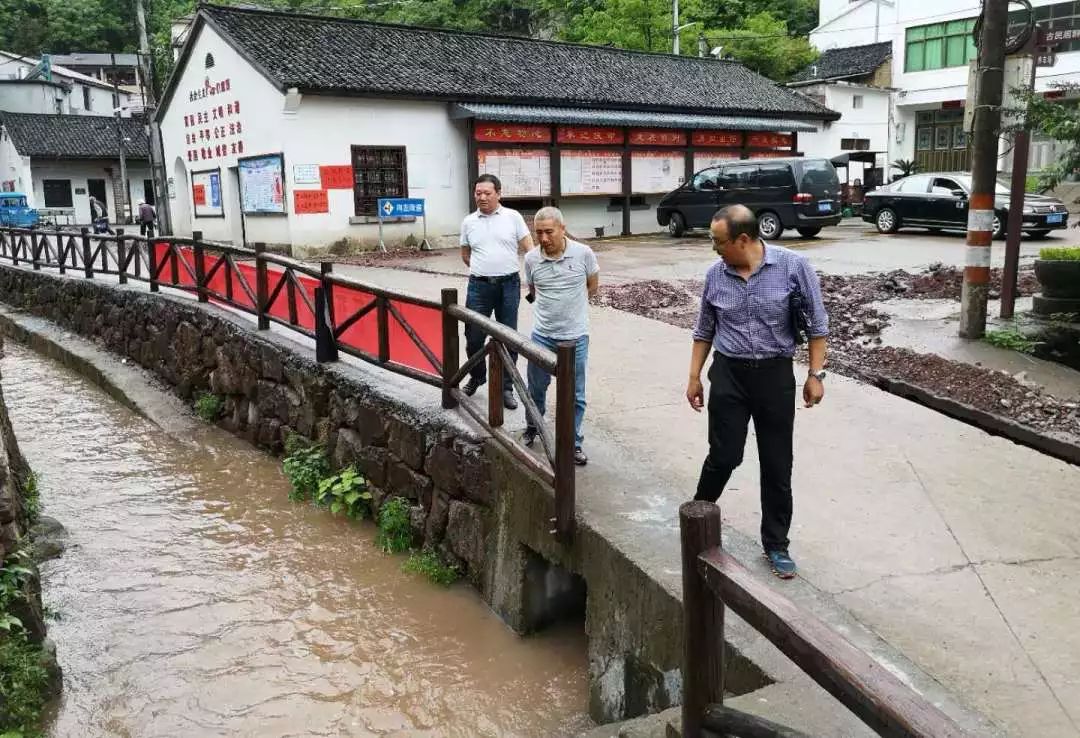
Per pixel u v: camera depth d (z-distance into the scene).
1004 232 16.34
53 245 18.84
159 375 10.86
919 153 32.84
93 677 4.75
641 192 20.78
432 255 16.47
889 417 6.18
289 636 5.12
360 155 17.03
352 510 6.73
